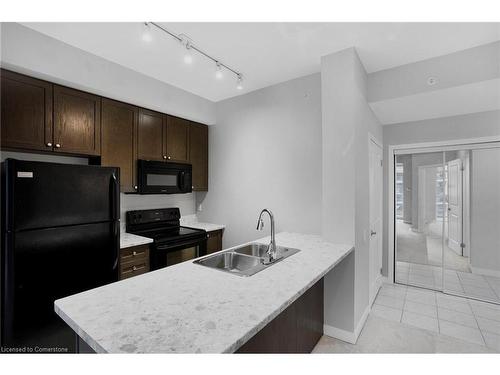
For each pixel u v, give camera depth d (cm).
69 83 214
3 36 175
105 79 233
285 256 183
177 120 319
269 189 300
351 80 212
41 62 193
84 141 231
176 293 123
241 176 326
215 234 336
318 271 154
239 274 148
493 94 232
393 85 244
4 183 162
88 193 195
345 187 215
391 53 220
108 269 206
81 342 112
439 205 319
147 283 135
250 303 113
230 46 213
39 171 171
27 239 165
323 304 224
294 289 128
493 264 289
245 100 321
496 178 285
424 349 202
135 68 253
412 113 291
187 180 327
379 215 328
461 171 305
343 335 214
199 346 83
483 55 205
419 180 329
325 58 225
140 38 201
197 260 177
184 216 365
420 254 331
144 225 310
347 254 199
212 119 349
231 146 337
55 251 177
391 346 206
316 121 263
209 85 296
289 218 283
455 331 228
